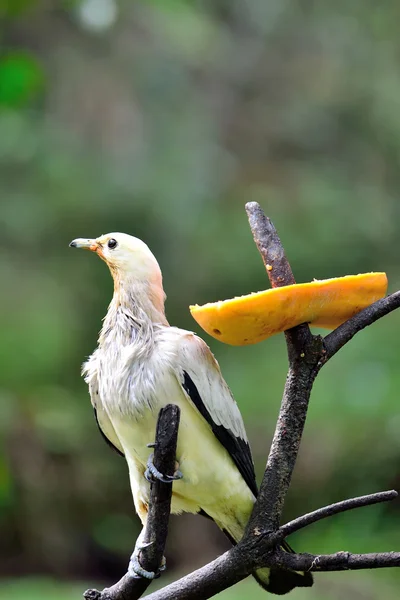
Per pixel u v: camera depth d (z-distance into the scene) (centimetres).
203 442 471
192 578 370
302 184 1777
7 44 1688
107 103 1791
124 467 1215
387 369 1283
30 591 1015
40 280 1577
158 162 1762
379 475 1108
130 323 477
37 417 1239
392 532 1055
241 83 1923
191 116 1853
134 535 1177
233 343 372
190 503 504
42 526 1154
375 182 1805
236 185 1805
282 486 361
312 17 1984
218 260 1584
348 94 1886
